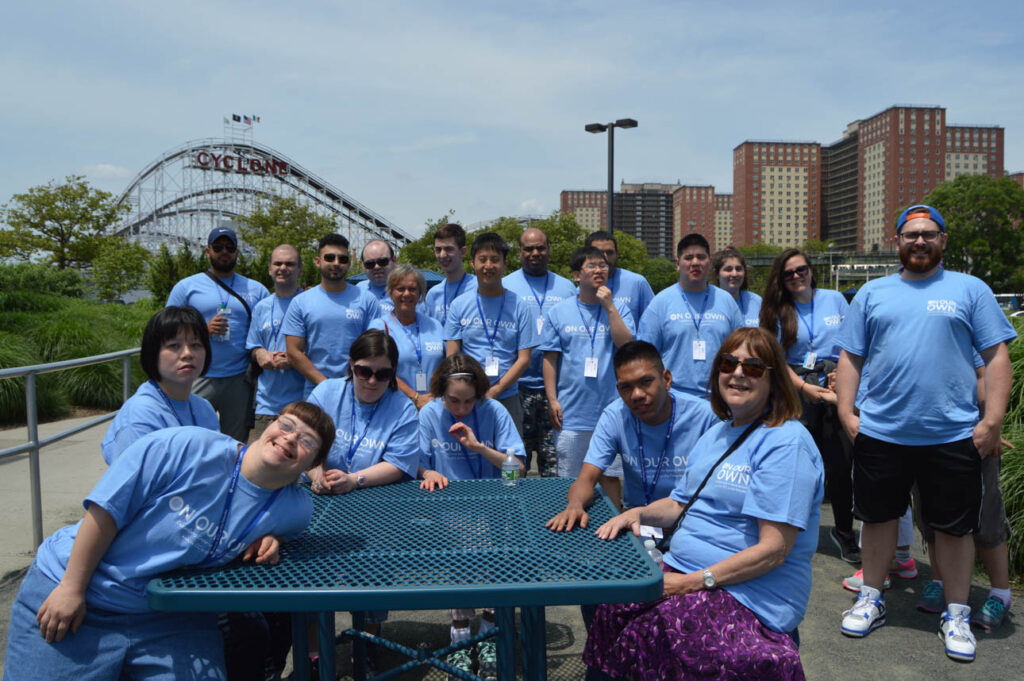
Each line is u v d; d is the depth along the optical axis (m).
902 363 3.29
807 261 4.75
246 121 78.31
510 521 2.35
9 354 9.20
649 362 2.74
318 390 3.10
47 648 1.92
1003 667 3.07
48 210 45.16
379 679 2.41
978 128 147.50
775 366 2.35
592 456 2.89
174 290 5.03
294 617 2.21
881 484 3.39
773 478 2.21
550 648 3.29
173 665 1.96
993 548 3.43
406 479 3.02
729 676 2.06
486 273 4.45
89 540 1.88
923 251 3.29
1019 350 5.13
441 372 3.21
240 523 1.97
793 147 166.75
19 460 6.80
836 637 3.39
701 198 186.38
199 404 2.65
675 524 2.54
